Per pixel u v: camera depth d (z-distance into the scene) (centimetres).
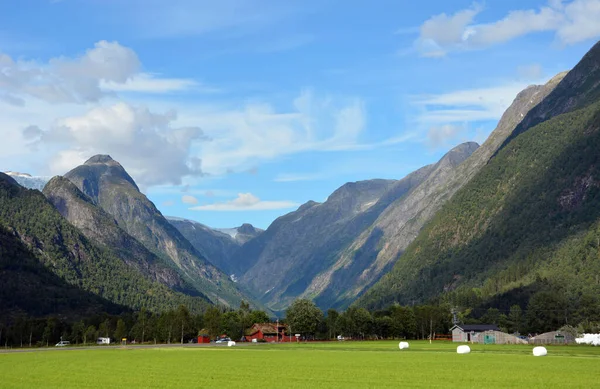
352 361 14150
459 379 10000
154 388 9094
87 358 15850
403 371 11406
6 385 9581
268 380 10031
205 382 9819
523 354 16562
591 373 10762
